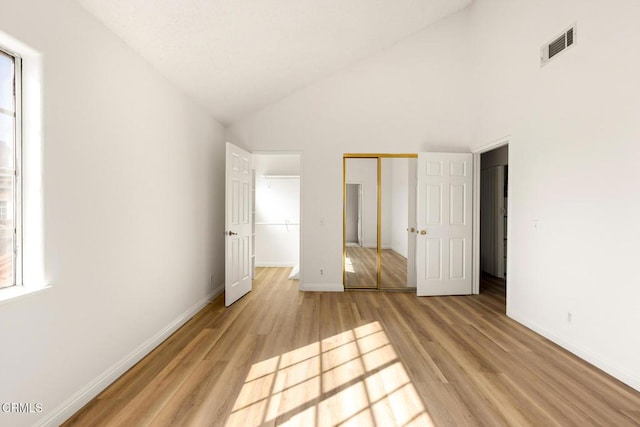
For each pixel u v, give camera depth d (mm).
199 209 3814
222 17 2588
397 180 5043
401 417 1846
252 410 1908
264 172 6676
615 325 2303
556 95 2887
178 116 3273
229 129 4719
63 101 1810
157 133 2863
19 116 1658
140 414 1864
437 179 4500
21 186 1672
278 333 3104
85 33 1985
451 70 4645
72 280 1879
